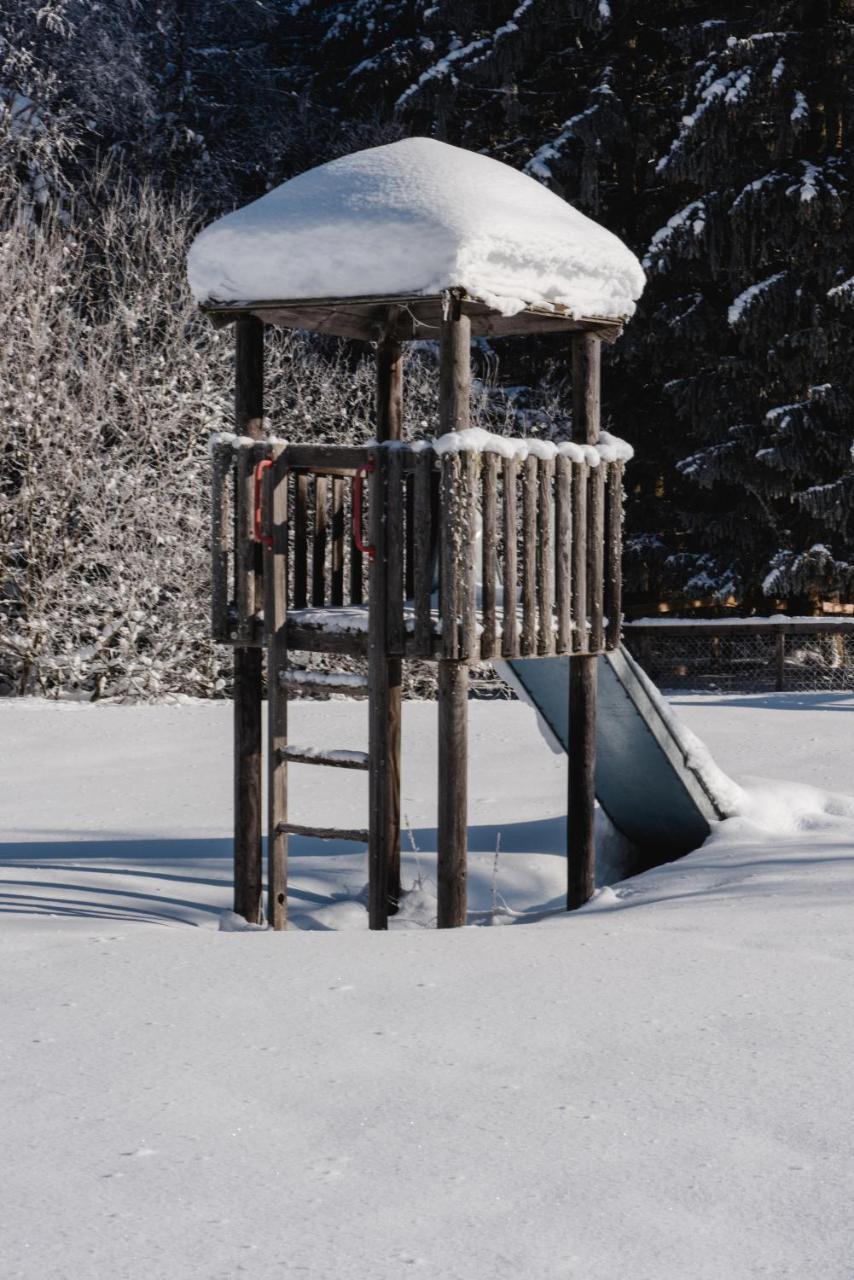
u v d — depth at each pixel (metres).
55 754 12.63
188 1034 4.07
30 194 24.59
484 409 24.22
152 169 29.14
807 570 25.56
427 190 6.94
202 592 19.59
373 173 7.17
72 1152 3.15
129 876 7.89
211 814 10.06
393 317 8.18
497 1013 4.23
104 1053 3.90
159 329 20.77
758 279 26.86
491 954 5.06
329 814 10.06
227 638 7.41
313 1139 3.21
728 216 25.44
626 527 28.34
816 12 25.86
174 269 21.03
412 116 30.89
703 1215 2.78
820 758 12.01
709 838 8.50
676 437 27.98
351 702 16.00
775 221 25.27
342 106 33.78
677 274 26.45
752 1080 3.56
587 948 5.14
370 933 5.61
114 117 29.19
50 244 20.61
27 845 8.83
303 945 5.32
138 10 31.11
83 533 19.12
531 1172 3.00
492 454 6.84
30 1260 2.61
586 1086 3.54
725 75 25.39
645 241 28.14
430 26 30.44
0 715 14.66
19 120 25.53
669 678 25.22
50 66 27.75
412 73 31.06
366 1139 3.21
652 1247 2.64
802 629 23.78
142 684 18.47
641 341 26.59
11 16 27.38
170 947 5.33
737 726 13.86
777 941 5.20
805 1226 2.72
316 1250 2.65
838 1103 3.38
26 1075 3.71
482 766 11.84
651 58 28.28
